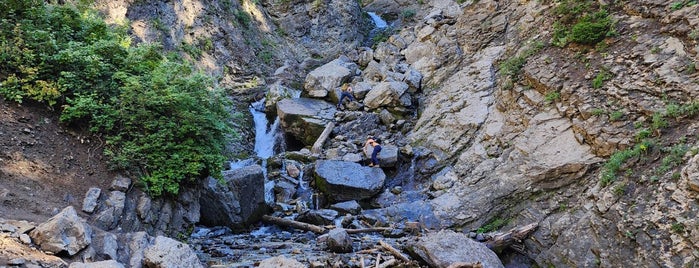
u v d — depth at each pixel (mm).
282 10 23609
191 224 8273
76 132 7070
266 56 20078
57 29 8023
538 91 12477
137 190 6938
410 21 24656
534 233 9109
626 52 11180
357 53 20844
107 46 7887
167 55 13773
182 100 7637
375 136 15352
